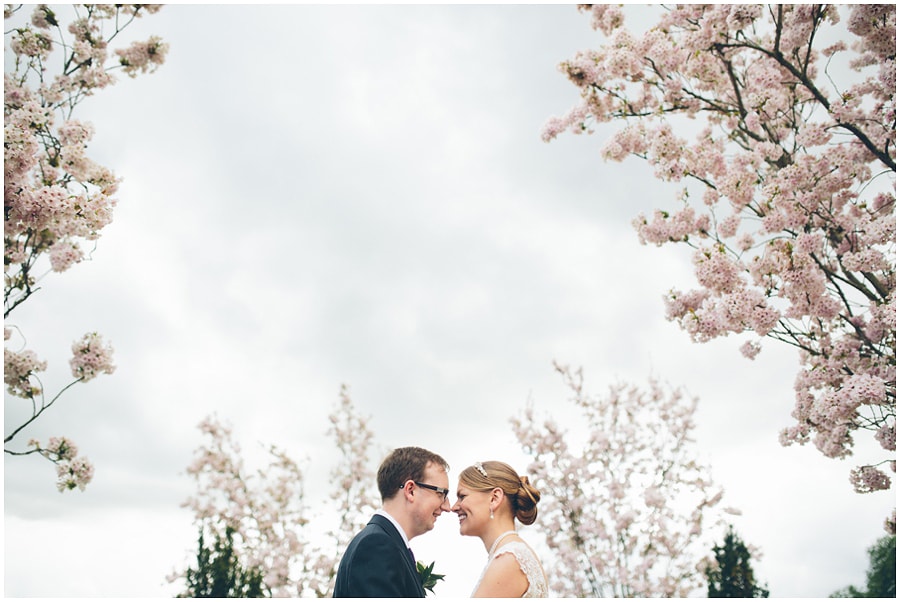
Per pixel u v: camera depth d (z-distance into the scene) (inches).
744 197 201.5
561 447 381.7
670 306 210.8
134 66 192.1
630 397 401.7
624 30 219.0
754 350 217.0
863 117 187.3
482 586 103.8
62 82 174.1
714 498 370.0
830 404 173.0
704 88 226.8
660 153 215.2
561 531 366.9
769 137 214.4
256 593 384.8
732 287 191.9
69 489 145.1
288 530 406.0
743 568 370.0
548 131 242.8
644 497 357.4
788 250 188.5
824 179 194.4
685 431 389.4
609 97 234.5
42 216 136.6
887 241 187.0
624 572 349.4
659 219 219.3
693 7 210.8
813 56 220.4
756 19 196.2
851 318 188.1
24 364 136.4
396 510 110.4
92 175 154.5
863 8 184.1
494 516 112.3
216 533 404.8
